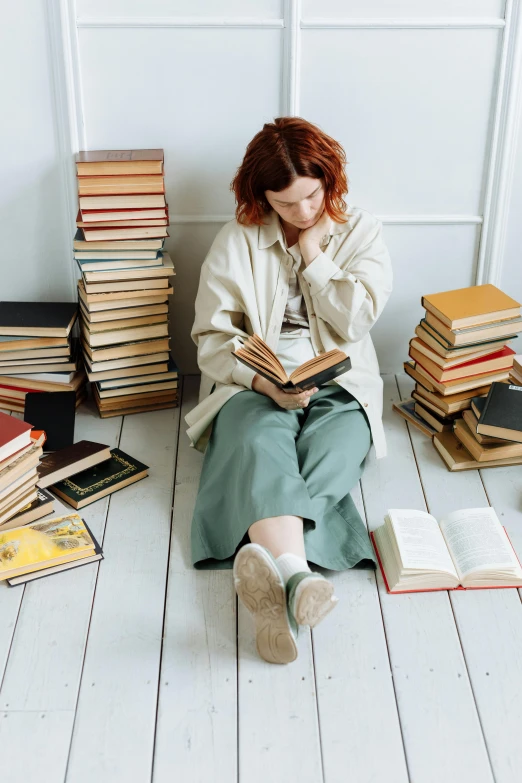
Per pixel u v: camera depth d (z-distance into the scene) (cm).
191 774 148
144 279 233
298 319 227
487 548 191
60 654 170
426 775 148
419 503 215
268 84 235
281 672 167
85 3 222
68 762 150
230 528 187
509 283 266
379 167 247
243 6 225
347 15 228
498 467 229
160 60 230
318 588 154
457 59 235
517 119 240
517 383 247
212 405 216
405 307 267
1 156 238
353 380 220
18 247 250
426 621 179
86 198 220
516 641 174
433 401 239
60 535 194
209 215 251
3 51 225
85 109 235
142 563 194
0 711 158
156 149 240
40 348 240
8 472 193
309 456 203
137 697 162
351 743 153
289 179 197
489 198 251
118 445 238
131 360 244
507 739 154
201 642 174
